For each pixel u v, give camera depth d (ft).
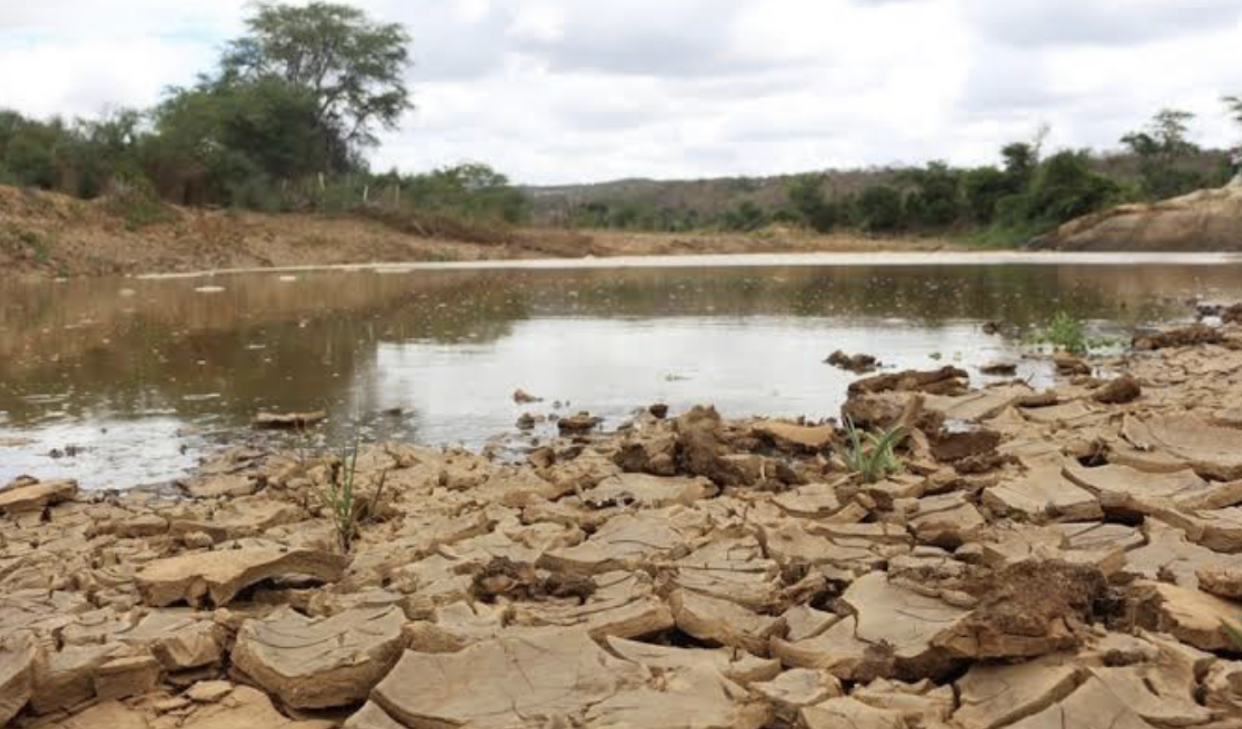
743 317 52.85
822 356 38.45
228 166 128.67
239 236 113.39
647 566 15.38
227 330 47.93
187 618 13.61
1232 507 17.69
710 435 21.68
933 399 27.89
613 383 33.17
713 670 11.80
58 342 43.91
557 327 48.75
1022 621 11.39
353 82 168.76
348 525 17.63
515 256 135.03
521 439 25.68
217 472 22.75
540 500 19.51
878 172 307.17
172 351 41.11
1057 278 82.58
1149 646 11.66
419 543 16.97
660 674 11.87
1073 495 18.44
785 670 12.37
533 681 11.62
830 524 17.33
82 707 11.90
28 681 11.54
